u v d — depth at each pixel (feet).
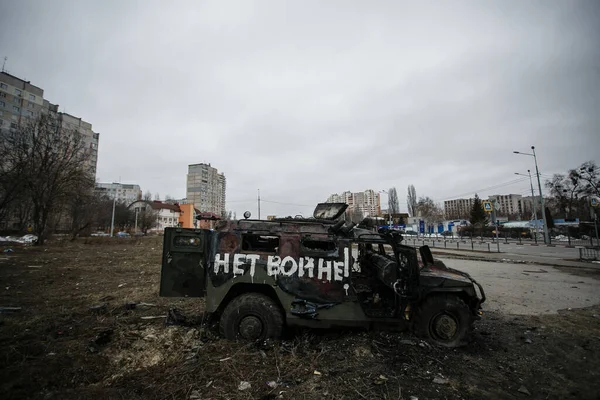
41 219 87.35
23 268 40.45
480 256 61.77
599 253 64.13
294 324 15.25
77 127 232.32
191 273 16.21
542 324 19.72
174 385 11.45
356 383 11.90
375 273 18.95
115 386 11.36
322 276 15.43
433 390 11.60
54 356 13.48
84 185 93.30
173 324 17.57
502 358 14.60
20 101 199.21
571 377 12.94
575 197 141.18
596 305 24.35
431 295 15.88
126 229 198.80
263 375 12.29
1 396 10.41
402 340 15.57
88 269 40.57
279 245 15.76
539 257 59.82
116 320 18.75
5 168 81.46
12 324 17.65
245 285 15.90
